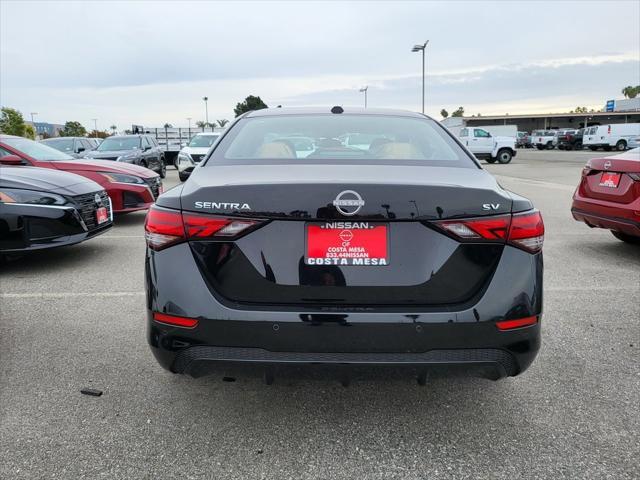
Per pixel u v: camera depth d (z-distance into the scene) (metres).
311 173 2.31
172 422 2.52
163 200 2.21
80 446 2.31
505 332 2.10
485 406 2.68
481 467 2.19
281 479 2.11
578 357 3.25
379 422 2.53
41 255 6.10
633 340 3.52
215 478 2.12
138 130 28.94
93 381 2.93
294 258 2.08
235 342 2.08
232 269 2.10
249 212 2.08
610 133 39.75
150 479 2.10
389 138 2.96
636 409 2.64
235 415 2.59
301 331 2.05
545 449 2.31
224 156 2.72
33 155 7.48
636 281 4.93
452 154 2.78
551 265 5.55
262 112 3.39
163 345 2.16
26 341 3.49
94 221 5.71
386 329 2.05
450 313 2.06
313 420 2.54
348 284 2.08
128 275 5.18
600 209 5.67
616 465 2.20
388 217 2.05
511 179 17.23
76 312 4.07
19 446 2.31
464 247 2.09
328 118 3.23
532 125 81.44
